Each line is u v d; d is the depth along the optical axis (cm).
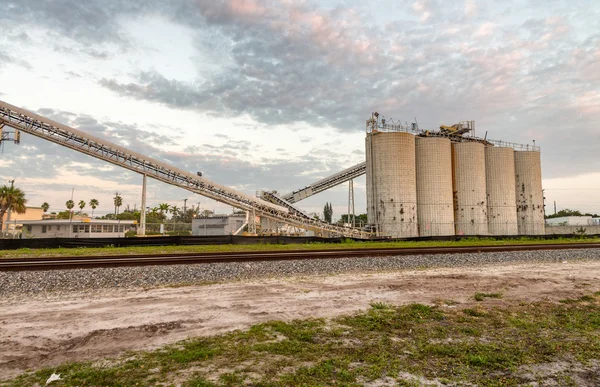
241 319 834
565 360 616
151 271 1438
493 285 1262
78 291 1148
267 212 4744
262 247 2834
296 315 870
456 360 607
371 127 5681
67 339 696
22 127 3309
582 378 546
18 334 723
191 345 657
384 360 600
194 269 1488
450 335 739
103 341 686
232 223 5641
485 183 6153
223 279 1370
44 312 884
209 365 572
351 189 5916
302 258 1952
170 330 754
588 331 772
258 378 524
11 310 907
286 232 5350
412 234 5244
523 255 2223
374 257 1984
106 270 1449
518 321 834
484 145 6469
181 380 516
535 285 1276
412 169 5416
